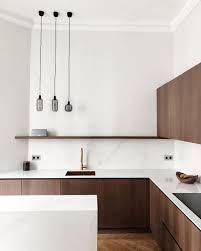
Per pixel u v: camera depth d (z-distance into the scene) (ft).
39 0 10.74
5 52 11.96
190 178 9.63
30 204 6.60
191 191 8.50
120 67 13.08
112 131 13.05
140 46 13.14
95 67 13.07
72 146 12.99
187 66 11.19
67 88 12.99
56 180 10.95
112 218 11.00
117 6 11.27
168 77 13.12
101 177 10.99
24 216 6.07
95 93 13.06
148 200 11.00
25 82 12.67
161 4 11.02
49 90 12.93
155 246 10.14
